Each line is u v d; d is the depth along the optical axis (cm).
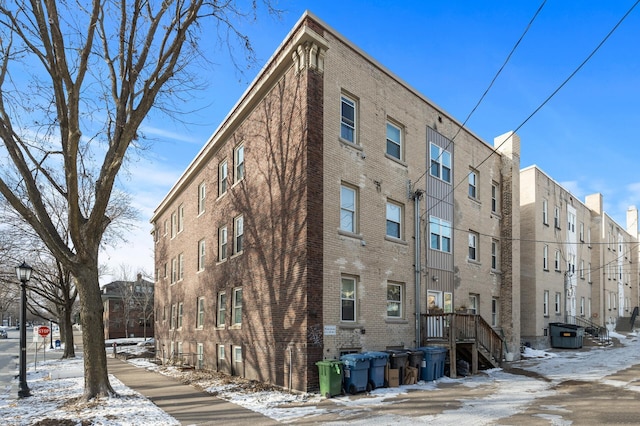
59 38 1012
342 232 1402
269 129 1551
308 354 1248
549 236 2983
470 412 968
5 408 1146
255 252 1571
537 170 2870
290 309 1336
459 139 2038
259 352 1486
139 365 2436
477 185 2164
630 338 3706
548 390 1244
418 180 1755
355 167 1484
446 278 1833
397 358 1345
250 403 1127
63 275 3434
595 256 3853
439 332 1723
